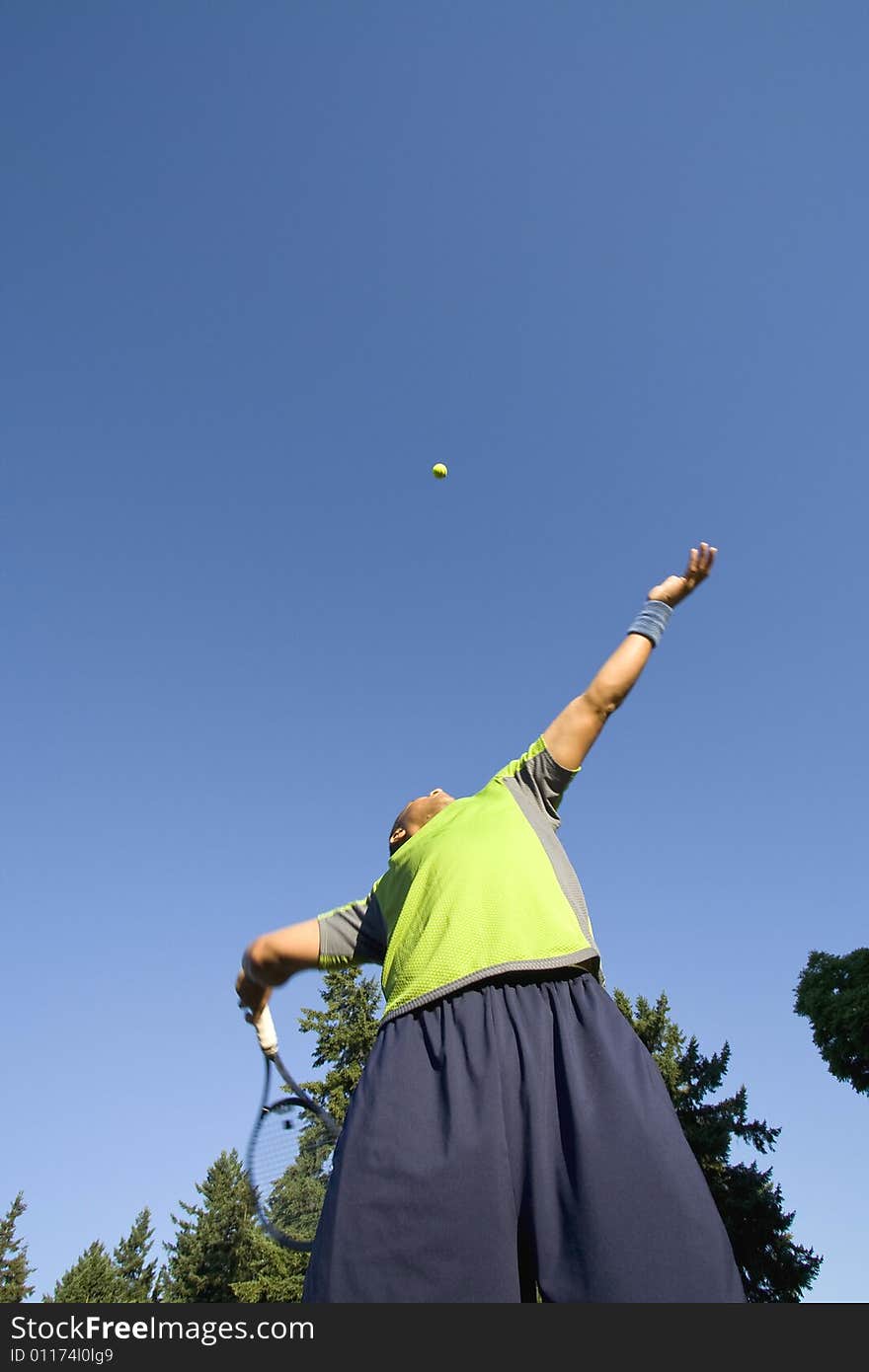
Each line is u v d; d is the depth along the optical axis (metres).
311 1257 1.90
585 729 2.61
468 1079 1.96
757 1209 25.03
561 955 2.14
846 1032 24.84
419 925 2.33
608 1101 1.91
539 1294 1.75
